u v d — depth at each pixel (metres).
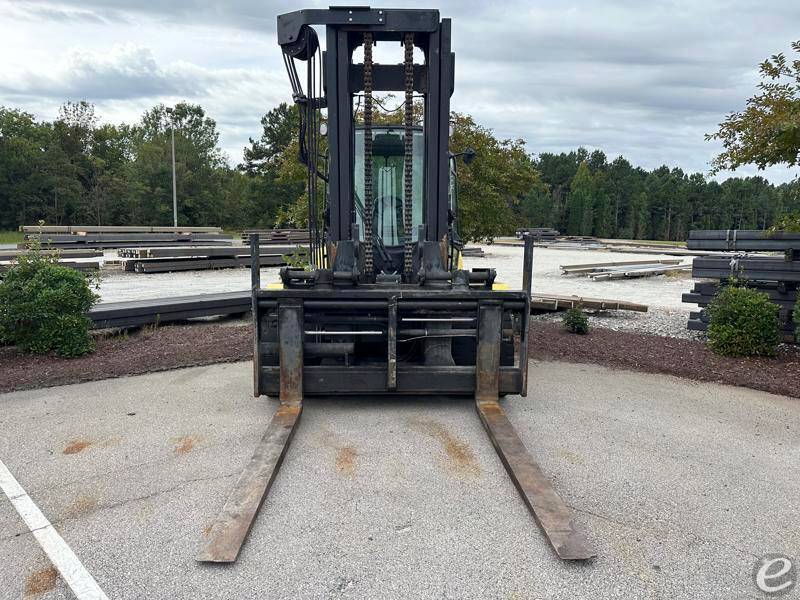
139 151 62.22
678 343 8.98
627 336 9.52
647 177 92.25
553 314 11.84
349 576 3.10
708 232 9.24
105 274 18.47
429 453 4.64
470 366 5.56
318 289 5.40
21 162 50.84
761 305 8.02
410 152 5.58
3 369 7.12
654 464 4.55
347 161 5.71
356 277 5.40
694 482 4.25
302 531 3.52
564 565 3.21
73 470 4.37
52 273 7.82
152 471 4.36
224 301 10.74
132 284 16.02
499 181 11.47
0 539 3.46
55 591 2.99
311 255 6.17
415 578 3.09
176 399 6.05
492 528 3.57
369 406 5.70
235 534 3.36
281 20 5.55
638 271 19.80
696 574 3.16
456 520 3.66
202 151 66.62
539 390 6.51
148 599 2.93
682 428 5.36
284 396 5.38
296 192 54.69
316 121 5.96
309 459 4.52
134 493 4.02
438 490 4.04
